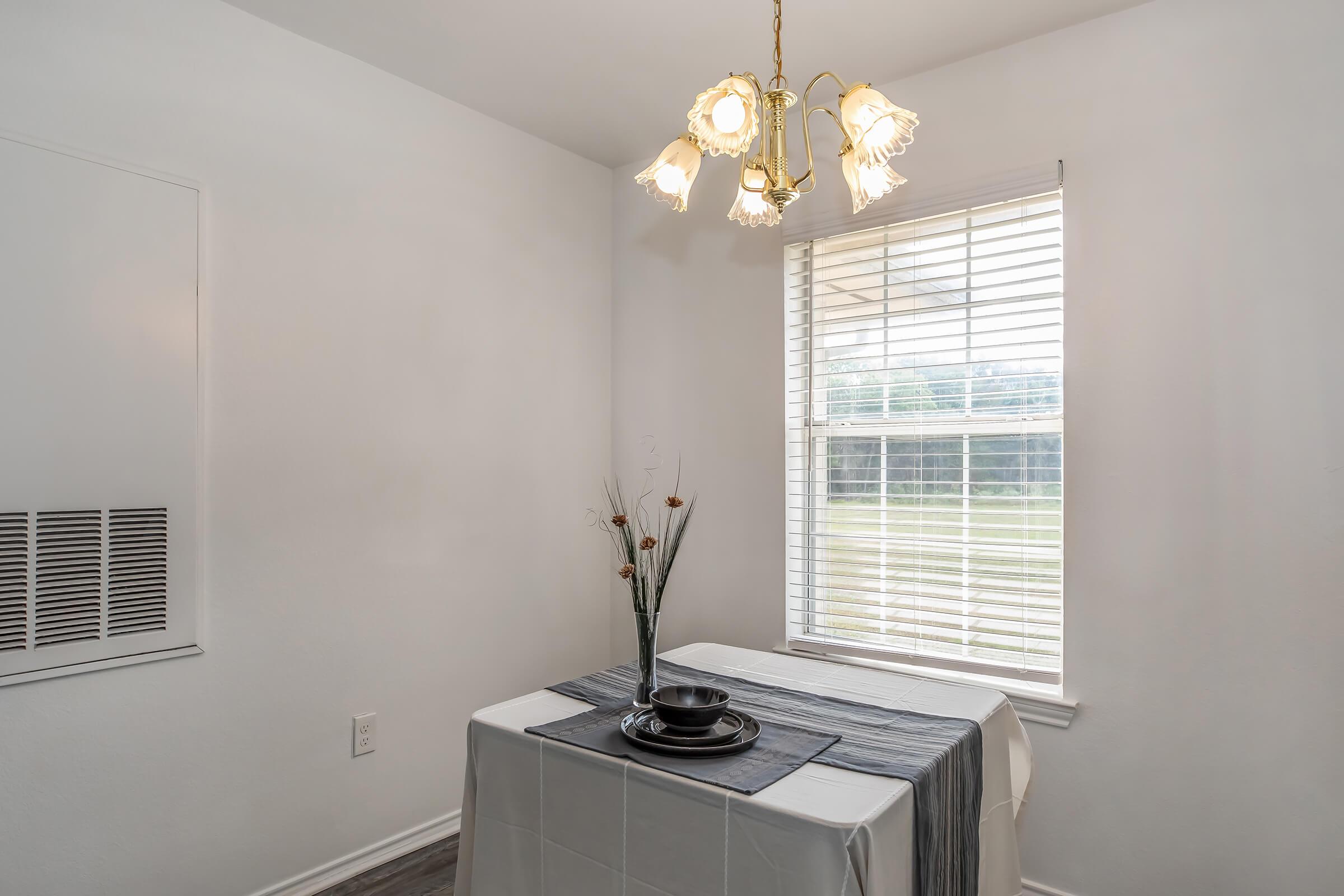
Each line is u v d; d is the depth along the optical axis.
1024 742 1.96
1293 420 1.92
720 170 3.04
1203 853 2.01
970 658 2.44
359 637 2.45
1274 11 1.96
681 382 3.13
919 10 2.17
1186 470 2.05
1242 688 1.97
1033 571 2.33
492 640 2.86
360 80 2.48
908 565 2.57
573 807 1.52
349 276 2.44
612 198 3.39
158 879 2.02
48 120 1.85
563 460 3.14
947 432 2.50
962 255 2.47
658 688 1.88
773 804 1.29
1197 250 2.05
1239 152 2.00
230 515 2.16
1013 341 2.38
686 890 1.37
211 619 2.12
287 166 2.30
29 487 1.81
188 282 2.07
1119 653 2.13
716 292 3.04
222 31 2.16
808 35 2.30
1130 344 2.13
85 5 1.91
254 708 2.21
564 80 2.61
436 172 2.70
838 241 2.74
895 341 2.60
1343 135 1.87
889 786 1.37
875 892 1.22
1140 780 2.10
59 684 1.86
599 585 3.29
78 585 1.88
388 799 2.53
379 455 2.52
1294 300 1.92
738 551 2.95
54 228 1.84
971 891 1.61
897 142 1.52
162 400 2.02
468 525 2.78
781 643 2.82
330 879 2.37
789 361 2.84
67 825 1.87
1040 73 2.30
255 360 2.21
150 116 2.02
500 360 2.90
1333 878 1.86
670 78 2.60
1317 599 1.88
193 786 2.08
